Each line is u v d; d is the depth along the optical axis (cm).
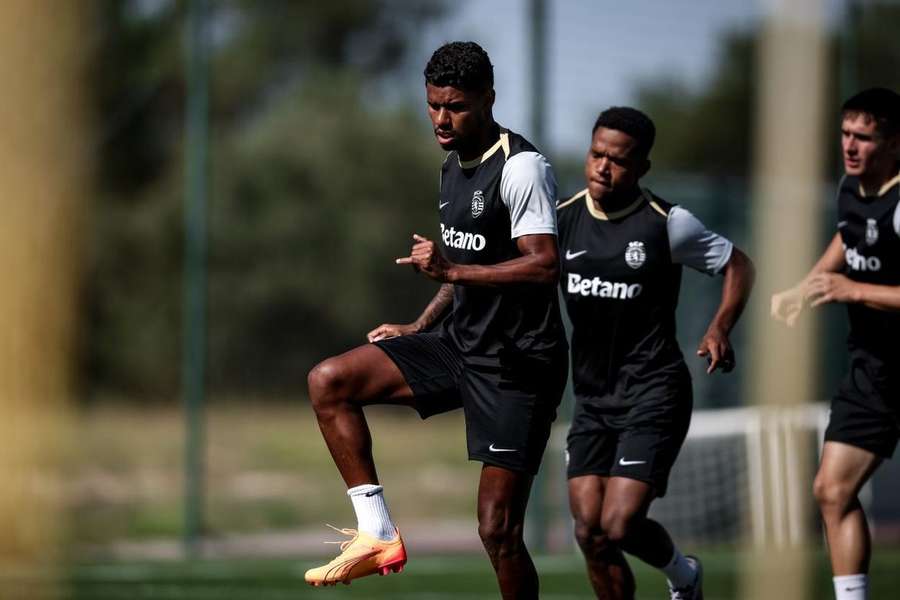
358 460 1775
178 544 4222
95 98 8200
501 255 1772
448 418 8294
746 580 3341
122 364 9044
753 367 4059
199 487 3922
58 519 4516
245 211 9275
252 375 8681
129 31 9744
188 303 3906
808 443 3962
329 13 10850
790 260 4047
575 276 2148
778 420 3984
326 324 9050
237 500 5325
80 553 4006
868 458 2039
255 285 9050
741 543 3950
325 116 9562
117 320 9106
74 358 6078
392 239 9238
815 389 4094
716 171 11200
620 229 2130
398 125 9612
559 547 3919
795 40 5025
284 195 9250
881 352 2050
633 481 2070
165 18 9981
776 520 3944
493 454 1808
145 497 5256
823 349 4125
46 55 5750
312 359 8944
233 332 8925
